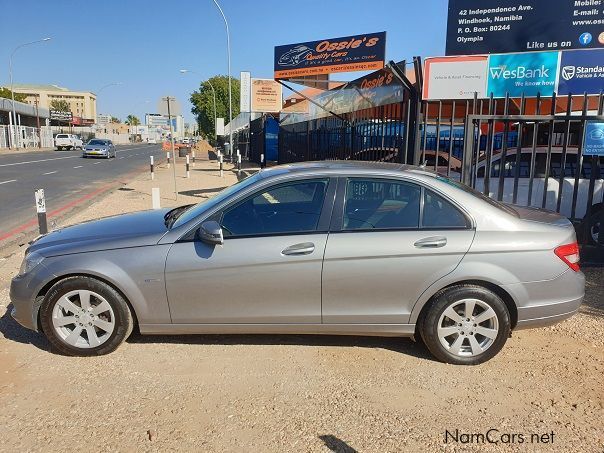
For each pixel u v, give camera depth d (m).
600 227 6.80
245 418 3.26
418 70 7.49
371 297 3.89
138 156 48.25
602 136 6.48
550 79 7.73
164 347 4.23
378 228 3.90
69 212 12.30
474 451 2.96
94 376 3.77
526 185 8.02
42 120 76.81
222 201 4.04
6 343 4.34
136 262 3.91
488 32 8.55
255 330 4.00
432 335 3.94
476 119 6.70
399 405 3.43
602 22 8.02
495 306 3.88
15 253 7.70
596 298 5.56
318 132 15.95
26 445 2.98
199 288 3.90
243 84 34.44
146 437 3.06
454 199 3.95
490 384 3.72
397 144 8.64
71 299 4.00
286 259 3.83
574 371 3.92
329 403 3.44
